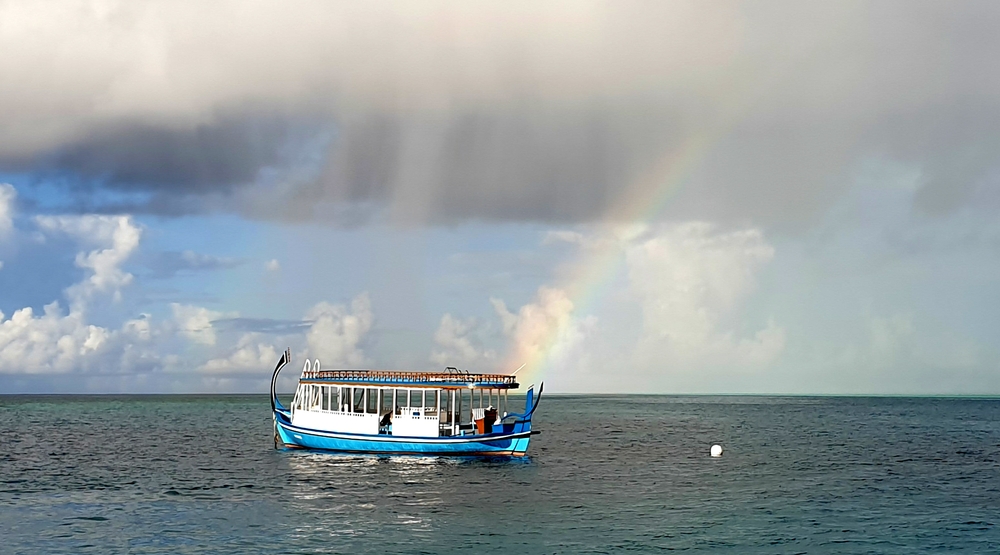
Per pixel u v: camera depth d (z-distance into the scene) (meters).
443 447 116.62
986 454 150.50
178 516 79.44
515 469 115.62
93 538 70.19
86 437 186.88
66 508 83.94
